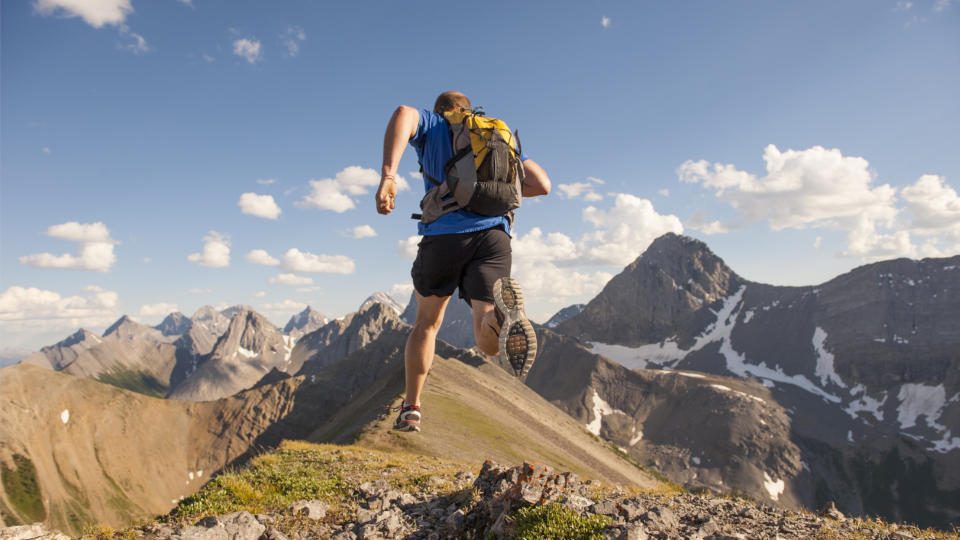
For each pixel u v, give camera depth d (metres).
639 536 4.85
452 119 2.93
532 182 3.17
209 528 5.98
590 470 115.81
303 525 6.63
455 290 3.18
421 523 6.70
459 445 87.56
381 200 2.54
